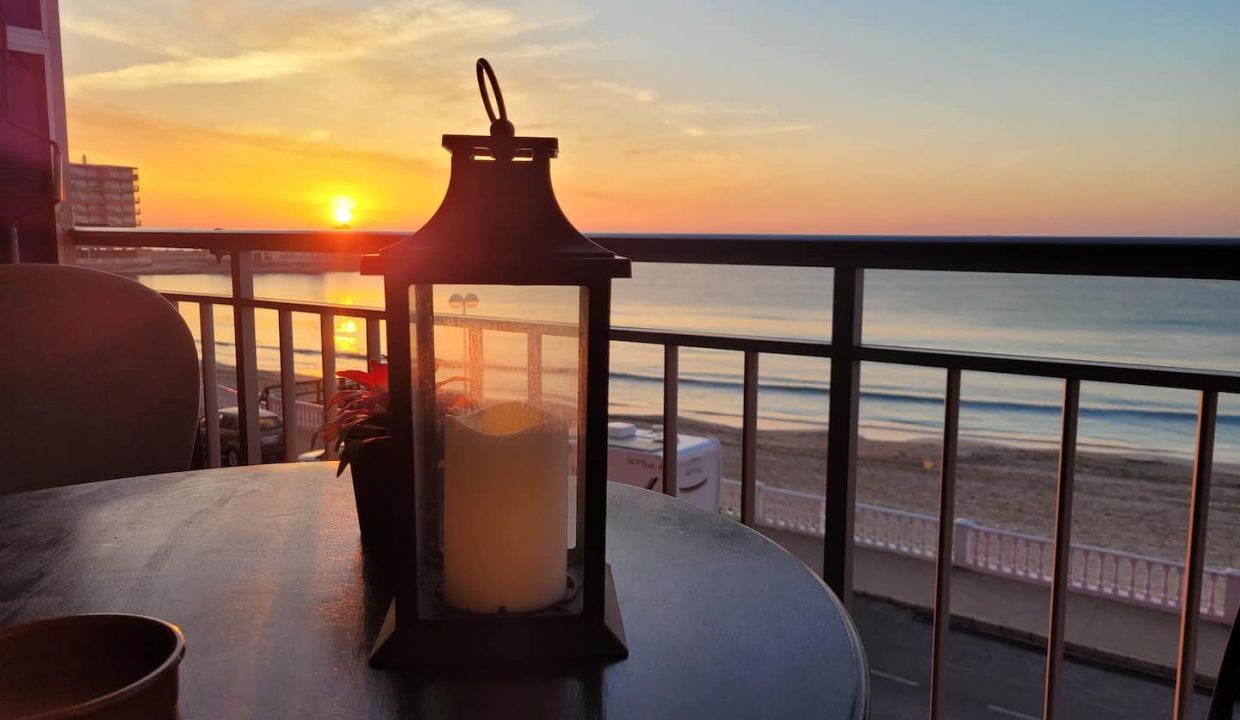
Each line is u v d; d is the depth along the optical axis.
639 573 0.78
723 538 0.88
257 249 2.37
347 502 0.97
